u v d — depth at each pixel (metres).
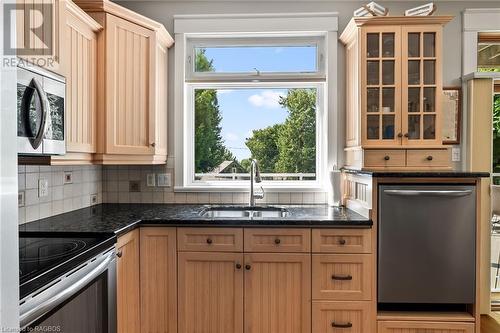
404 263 2.23
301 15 2.93
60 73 1.73
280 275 2.25
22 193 2.01
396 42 2.54
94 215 2.41
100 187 2.98
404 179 2.23
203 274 2.29
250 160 3.12
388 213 2.22
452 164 2.93
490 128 2.87
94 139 2.25
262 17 2.94
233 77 3.03
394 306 2.37
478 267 2.22
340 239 2.23
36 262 1.32
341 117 2.96
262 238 2.25
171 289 2.29
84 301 1.48
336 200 2.83
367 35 2.56
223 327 2.28
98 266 1.56
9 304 0.69
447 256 2.22
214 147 3.13
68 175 2.50
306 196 2.97
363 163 2.54
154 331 2.30
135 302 2.23
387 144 2.56
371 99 2.59
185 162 3.03
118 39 2.35
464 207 2.21
